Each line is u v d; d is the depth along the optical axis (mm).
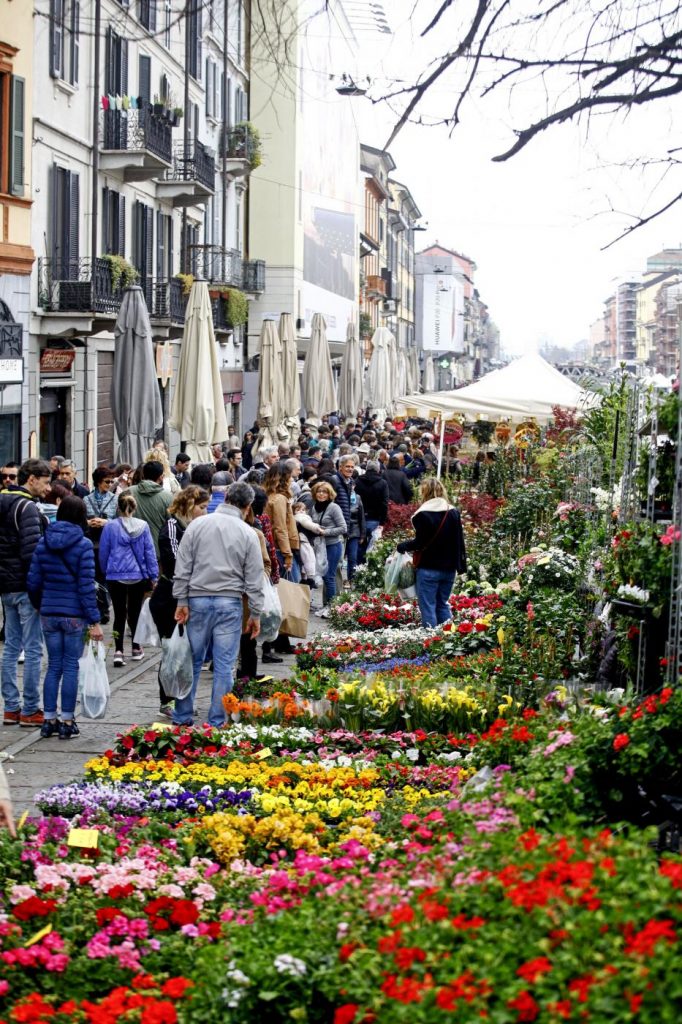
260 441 33625
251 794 8594
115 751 9852
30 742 11719
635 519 10523
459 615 15789
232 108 50344
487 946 4324
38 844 7293
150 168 32625
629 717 6555
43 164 27234
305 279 61969
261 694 12062
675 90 5848
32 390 26828
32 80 25500
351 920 5078
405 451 33750
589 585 13883
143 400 21984
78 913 6305
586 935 4188
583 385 20406
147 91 35781
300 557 18828
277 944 5059
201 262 45219
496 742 8391
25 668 12320
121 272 29594
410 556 18156
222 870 7254
